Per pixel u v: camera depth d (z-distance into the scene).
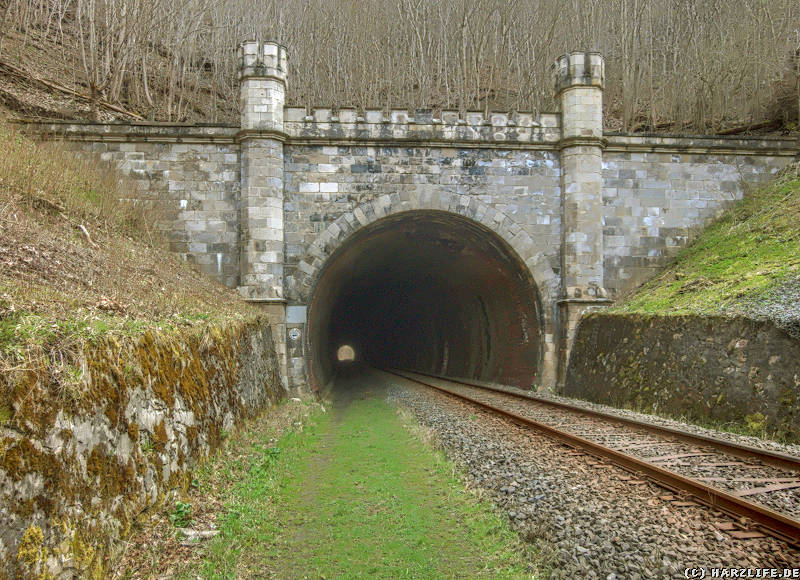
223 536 5.27
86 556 3.83
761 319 10.01
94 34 20.16
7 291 5.07
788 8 23.69
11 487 3.30
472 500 6.41
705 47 24.59
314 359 20.14
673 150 17.98
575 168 17.36
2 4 24.47
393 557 5.05
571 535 4.94
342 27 29.92
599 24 27.75
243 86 16.59
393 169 17.31
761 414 9.49
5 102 19.31
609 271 17.75
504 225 17.56
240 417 9.43
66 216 10.81
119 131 16.36
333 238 16.98
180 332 7.39
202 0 25.97
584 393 15.79
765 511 4.85
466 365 27.70
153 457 5.34
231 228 16.62
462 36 28.11
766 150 18.12
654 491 6.09
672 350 12.28
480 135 17.50
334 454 9.38
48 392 3.93
